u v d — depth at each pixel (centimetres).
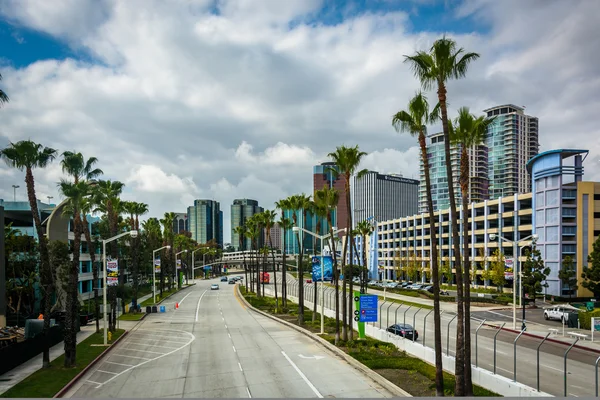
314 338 3778
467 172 2108
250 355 3092
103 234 6819
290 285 11144
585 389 2155
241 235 10538
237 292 9831
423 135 2161
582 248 7206
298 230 3969
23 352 2852
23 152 2828
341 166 3497
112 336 3931
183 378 2462
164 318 5494
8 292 5128
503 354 3044
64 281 5228
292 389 2211
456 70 2005
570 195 7331
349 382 2342
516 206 8500
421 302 6812
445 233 10725
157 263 7312
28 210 6731
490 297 7094
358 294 3622
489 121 2112
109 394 2183
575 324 4425
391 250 13512
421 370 2509
